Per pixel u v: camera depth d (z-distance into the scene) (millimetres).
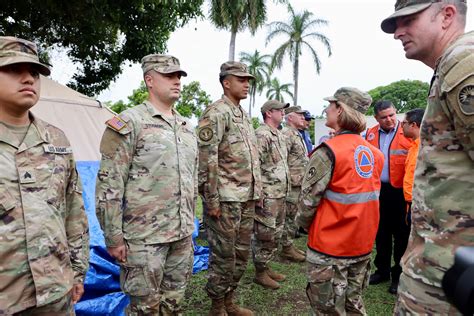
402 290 1336
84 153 4797
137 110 2279
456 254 708
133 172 2203
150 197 2195
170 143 2297
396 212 3680
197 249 4586
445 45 1265
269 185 3836
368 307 3309
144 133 2213
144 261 2148
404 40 1352
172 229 2244
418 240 1303
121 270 2234
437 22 1257
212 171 2850
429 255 1208
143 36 7891
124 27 7539
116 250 2139
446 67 1118
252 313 3111
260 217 3680
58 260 1686
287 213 5000
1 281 1504
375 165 2188
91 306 2760
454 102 1082
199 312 3137
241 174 3018
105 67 9023
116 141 2129
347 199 2008
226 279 2924
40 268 1598
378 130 3979
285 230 4629
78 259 1902
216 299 2961
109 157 2129
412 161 3252
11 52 1550
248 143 3127
